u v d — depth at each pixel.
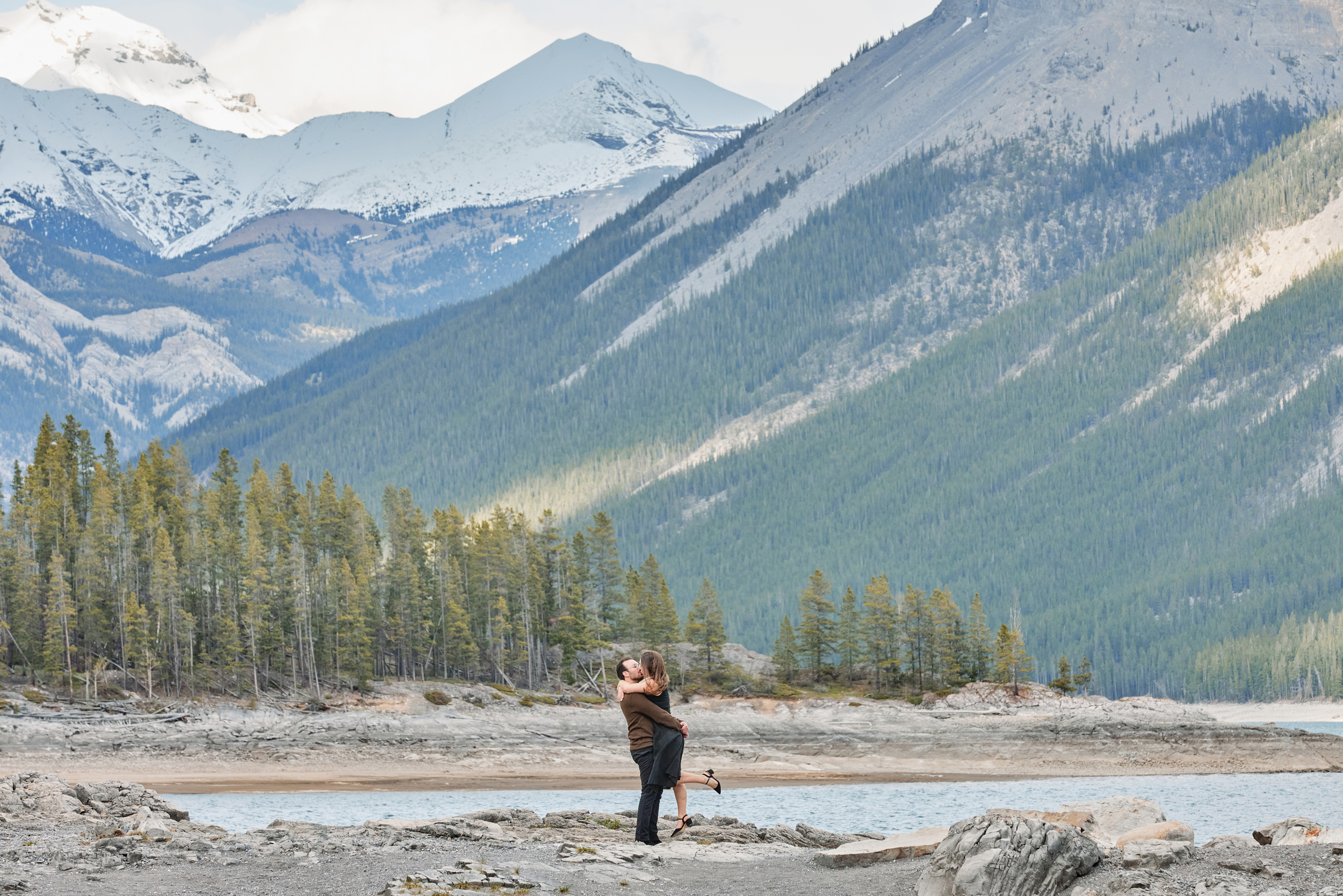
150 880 16.64
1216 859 18.17
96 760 84.31
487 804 66.38
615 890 16.44
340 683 110.19
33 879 16.34
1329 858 17.66
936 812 64.25
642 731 20.45
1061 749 107.06
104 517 108.56
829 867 19.12
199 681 103.00
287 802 66.44
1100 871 16.83
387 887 15.67
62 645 99.19
